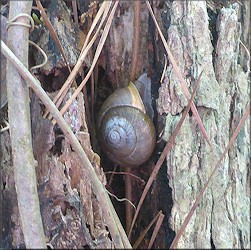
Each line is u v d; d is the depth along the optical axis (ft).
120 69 0.61
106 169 0.62
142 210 0.61
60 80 0.55
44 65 0.53
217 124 0.56
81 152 0.48
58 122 0.47
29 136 0.46
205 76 0.55
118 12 0.59
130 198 0.61
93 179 0.49
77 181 0.51
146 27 0.59
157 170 0.54
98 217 0.52
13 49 0.47
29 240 0.45
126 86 0.61
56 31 0.53
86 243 0.49
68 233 0.49
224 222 0.55
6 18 0.49
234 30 0.57
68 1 0.57
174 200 0.54
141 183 0.61
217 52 0.57
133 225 0.61
